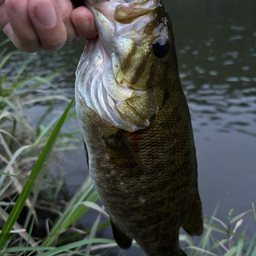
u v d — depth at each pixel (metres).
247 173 0.48
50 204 0.39
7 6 0.14
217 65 1.05
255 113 0.68
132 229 0.24
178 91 0.22
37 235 0.36
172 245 0.26
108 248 0.36
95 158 0.22
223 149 0.55
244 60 1.08
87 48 0.21
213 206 0.42
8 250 0.22
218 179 0.48
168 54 0.20
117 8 0.18
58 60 1.26
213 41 1.39
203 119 0.67
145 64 0.20
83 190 0.33
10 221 0.20
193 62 1.11
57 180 0.44
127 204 0.23
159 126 0.21
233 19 1.84
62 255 0.30
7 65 1.17
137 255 0.35
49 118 0.65
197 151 0.55
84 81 0.20
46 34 0.15
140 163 0.20
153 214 0.23
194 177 0.24
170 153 0.22
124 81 0.20
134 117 0.20
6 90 0.43
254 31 1.50
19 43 0.15
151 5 0.19
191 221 0.26
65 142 0.49
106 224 0.32
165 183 0.22
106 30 0.18
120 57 0.19
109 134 0.20
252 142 0.57
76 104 0.21
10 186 0.35
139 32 0.19
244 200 0.43
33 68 1.11
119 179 0.22
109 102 0.20
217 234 0.38
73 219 0.31
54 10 0.15
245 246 0.36
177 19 2.04
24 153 0.38
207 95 0.80
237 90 0.82
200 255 0.31
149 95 0.20
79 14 0.17
